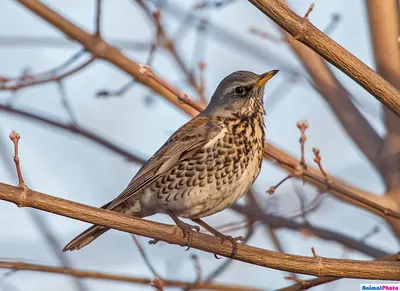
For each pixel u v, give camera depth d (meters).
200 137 12.29
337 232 13.62
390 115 13.26
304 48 13.75
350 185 13.51
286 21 9.38
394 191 13.01
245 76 12.77
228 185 12.30
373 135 13.43
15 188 9.38
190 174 12.23
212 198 12.31
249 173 12.42
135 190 12.20
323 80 13.66
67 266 12.94
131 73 13.51
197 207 12.36
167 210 12.39
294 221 13.70
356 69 9.50
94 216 9.73
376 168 13.22
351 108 13.58
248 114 12.59
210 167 12.22
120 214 10.00
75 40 13.37
